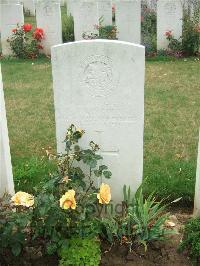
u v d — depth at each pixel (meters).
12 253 1.79
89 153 1.88
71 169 1.88
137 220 1.78
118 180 2.06
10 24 5.05
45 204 1.64
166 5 4.90
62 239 1.71
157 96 3.71
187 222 1.92
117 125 1.95
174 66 4.62
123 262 1.78
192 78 4.20
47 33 5.14
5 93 3.88
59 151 2.03
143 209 1.85
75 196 1.77
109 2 5.75
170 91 3.84
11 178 2.05
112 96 1.89
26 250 1.80
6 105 3.58
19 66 4.74
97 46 1.81
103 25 5.77
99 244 1.78
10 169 2.03
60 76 1.87
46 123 3.18
